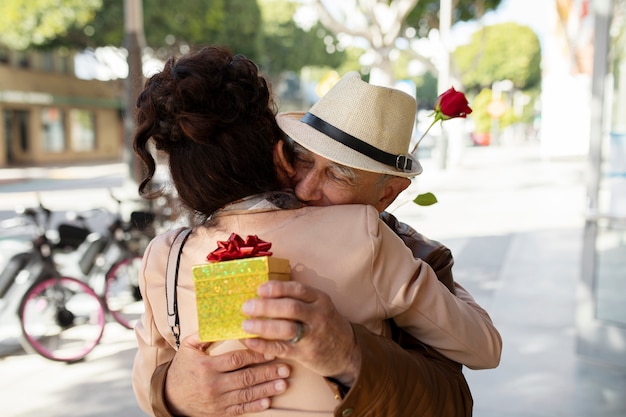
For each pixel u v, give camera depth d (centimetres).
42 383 391
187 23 1953
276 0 2881
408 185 117
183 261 107
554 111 2266
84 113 3083
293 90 4303
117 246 531
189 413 101
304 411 98
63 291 461
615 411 323
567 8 1880
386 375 91
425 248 119
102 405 357
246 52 2284
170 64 104
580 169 1859
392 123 110
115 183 1872
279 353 85
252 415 100
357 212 103
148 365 117
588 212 386
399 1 1252
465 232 862
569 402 335
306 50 2964
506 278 609
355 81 111
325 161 108
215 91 99
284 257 100
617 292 384
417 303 102
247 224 103
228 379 97
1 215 1170
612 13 369
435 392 98
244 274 85
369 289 99
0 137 2566
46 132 2830
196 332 102
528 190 1341
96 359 430
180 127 100
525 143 4753
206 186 102
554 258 688
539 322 473
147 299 111
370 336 93
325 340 86
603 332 388
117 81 2197
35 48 1977
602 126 382
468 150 3456
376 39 1277
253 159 103
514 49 4709
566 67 2205
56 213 1162
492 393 349
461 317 105
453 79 2061
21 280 492
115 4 1884
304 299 85
